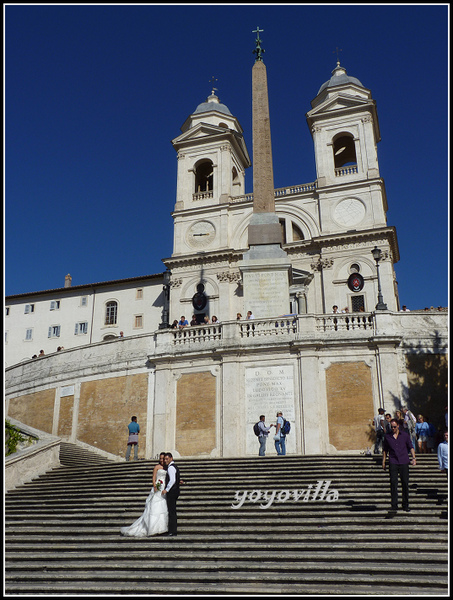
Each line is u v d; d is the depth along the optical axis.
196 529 10.86
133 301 44.75
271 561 9.29
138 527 11.05
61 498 13.88
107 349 24.28
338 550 9.58
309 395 19.80
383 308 20.89
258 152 31.17
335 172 39.19
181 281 39.88
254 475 14.16
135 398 22.44
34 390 26.56
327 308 35.78
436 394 20.14
